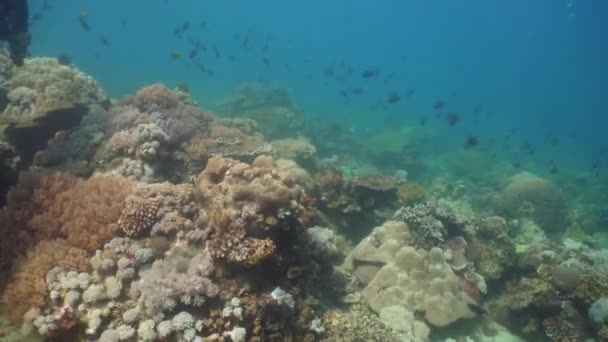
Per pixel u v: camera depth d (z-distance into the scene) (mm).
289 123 5879
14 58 2988
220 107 6719
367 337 1855
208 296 1459
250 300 1509
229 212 1570
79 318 1447
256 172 1817
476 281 2537
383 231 2623
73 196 1826
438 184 5203
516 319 2398
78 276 1535
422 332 2115
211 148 2982
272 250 1525
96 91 3293
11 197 1867
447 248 2658
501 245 2947
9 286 1566
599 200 5238
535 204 4262
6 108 2869
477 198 4750
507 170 6539
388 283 2309
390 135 7195
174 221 1705
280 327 1583
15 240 1742
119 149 2340
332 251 2033
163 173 2520
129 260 1588
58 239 1696
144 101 3184
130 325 1428
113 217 1732
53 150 2484
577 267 2521
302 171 3064
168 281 1461
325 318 1879
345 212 2812
